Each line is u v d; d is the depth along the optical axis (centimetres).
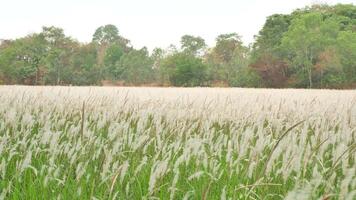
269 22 10425
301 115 960
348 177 282
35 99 1079
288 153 399
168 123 733
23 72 9719
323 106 1103
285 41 8362
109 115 777
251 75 8669
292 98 1491
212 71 10031
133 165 471
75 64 10944
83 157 496
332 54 7919
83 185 426
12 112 646
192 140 452
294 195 254
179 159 380
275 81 8362
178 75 9438
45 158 542
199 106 1059
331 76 8025
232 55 11044
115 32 15788
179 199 431
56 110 946
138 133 560
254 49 10300
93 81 10781
